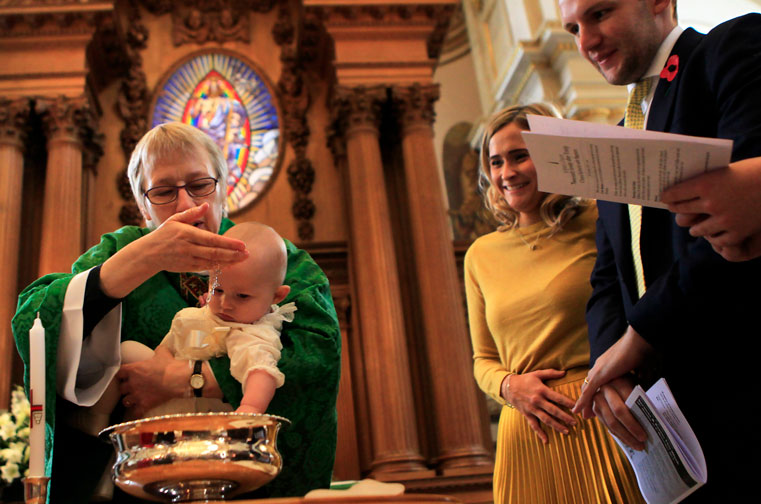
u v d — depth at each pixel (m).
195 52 10.73
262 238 2.06
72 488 1.90
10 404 7.88
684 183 1.51
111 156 9.99
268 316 2.08
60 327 1.84
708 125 1.87
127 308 2.17
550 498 2.51
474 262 3.05
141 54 10.63
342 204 10.17
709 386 1.82
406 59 10.25
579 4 2.14
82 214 9.30
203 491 1.46
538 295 2.71
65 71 9.46
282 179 10.26
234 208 10.03
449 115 12.20
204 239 1.76
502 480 2.70
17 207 8.92
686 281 1.73
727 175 1.47
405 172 9.89
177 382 1.90
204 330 1.98
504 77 11.23
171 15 10.96
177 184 2.17
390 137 10.45
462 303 9.89
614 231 2.26
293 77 10.70
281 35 10.98
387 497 1.27
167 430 1.40
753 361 1.74
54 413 1.81
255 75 10.77
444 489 8.11
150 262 1.80
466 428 8.56
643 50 2.13
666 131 1.97
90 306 1.84
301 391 2.03
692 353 1.86
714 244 1.57
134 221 9.52
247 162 10.34
